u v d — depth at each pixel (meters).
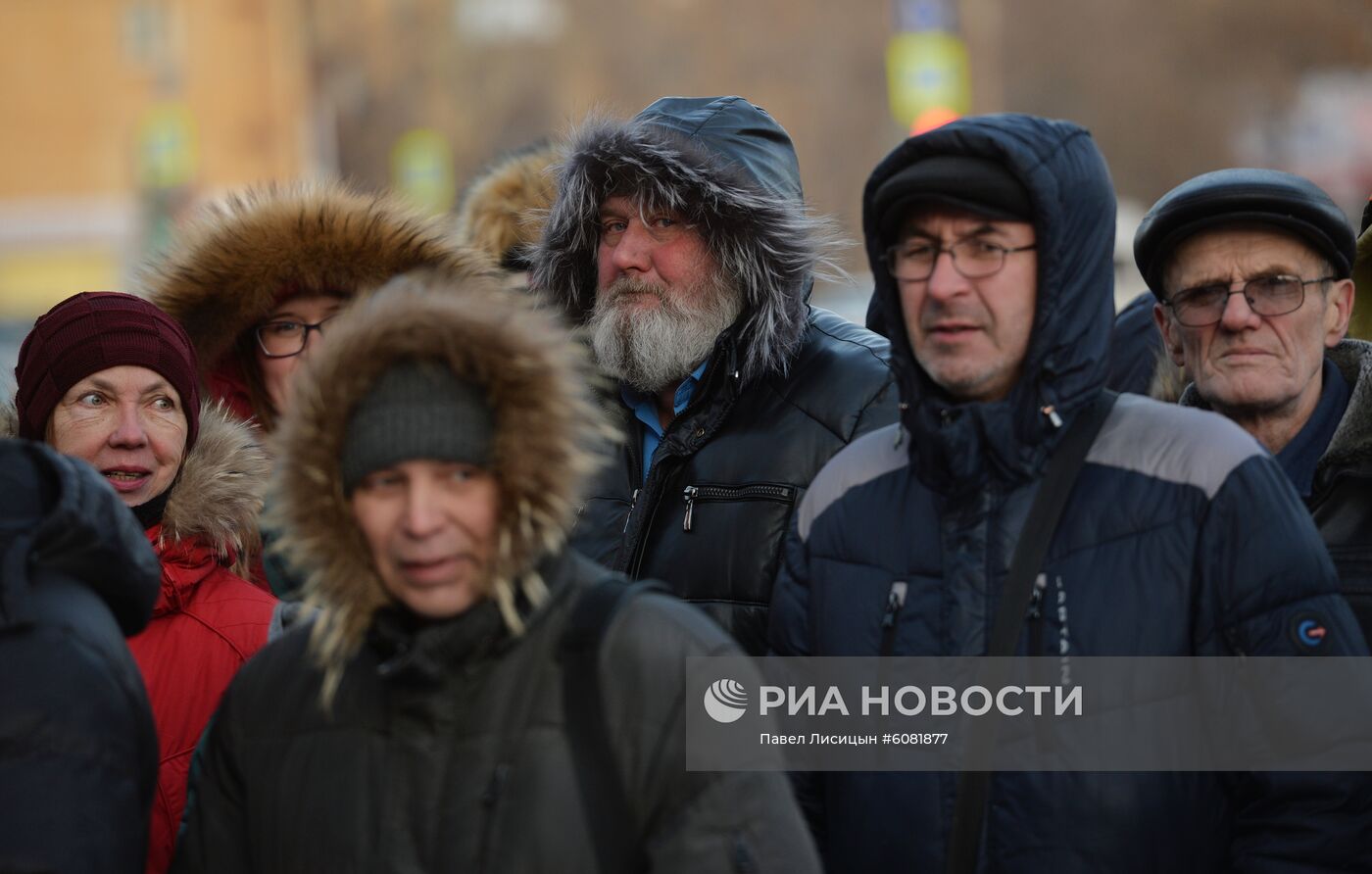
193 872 7.76
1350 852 7.85
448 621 7.33
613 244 11.97
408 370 7.31
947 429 8.27
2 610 7.23
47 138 152.50
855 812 8.45
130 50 152.50
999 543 8.33
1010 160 8.20
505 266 14.81
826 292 43.59
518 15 148.38
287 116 151.00
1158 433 8.30
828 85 137.12
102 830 7.08
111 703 7.30
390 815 7.29
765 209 11.46
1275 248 9.78
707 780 7.12
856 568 8.74
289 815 7.50
